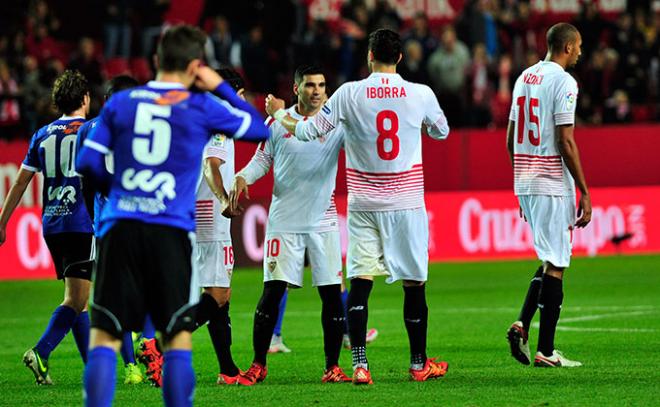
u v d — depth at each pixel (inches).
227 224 1125.1
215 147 1093.8
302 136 1071.6
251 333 1596.9
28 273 2466.8
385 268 1096.8
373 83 1080.2
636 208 2662.4
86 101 1153.4
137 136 773.3
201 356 1366.9
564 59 1192.2
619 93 2935.5
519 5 3316.9
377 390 1050.1
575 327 1544.0
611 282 2160.4
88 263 1133.7
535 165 1184.8
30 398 1054.4
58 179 1125.1
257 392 1060.5
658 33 3245.6
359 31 3070.9
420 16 3026.6
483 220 2642.7
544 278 1182.9
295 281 1137.4
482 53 3021.7
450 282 2250.2
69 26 3235.7
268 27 3117.6
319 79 1129.4
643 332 1476.4
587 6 3208.7
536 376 1123.9
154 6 3080.7
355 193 1092.5
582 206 1175.6
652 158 2694.4
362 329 1087.6
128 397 1040.8
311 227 1130.7
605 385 1051.9
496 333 1521.9
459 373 1160.8
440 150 2684.5
